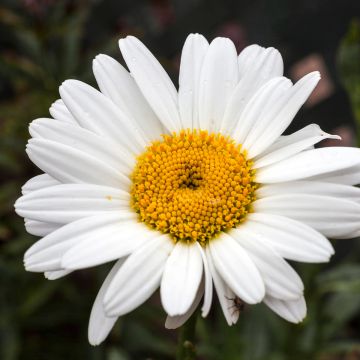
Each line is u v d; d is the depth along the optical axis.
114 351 0.33
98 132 0.27
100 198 0.26
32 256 0.25
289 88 0.27
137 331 0.35
